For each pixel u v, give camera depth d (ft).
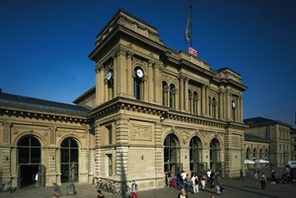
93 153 112.68
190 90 127.24
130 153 88.89
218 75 147.84
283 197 82.74
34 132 100.12
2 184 89.15
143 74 99.91
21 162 96.68
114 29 91.86
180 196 47.06
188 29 132.77
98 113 103.60
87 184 107.14
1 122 92.32
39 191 89.04
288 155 290.76
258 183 119.65
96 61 111.65
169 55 112.68
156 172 96.43
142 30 100.22
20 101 106.73
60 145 107.55
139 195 81.71
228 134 142.92
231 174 140.87
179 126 113.29
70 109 118.32
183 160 113.60
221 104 145.38
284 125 287.28
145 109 94.63
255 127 288.30
